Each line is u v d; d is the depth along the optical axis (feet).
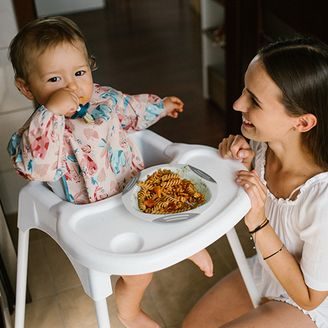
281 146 3.72
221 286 4.77
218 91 8.76
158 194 3.54
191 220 3.31
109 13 13.20
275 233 3.70
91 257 3.12
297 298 3.83
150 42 11.50
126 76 10.12
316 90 3.34
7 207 6.81
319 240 3.57
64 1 13.15
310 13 5.63
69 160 3.74
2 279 5.30
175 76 10.04
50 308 5.56
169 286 5.71
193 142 8.16
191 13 13.01
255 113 3.51
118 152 3.93
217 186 3.56
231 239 4.11
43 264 6.07
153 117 4.30
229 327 3.94
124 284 4.26
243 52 6.98
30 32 3.43
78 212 3.45
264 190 3.59
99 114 3.82
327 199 3.53
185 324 4.70
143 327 4.64
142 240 3.22
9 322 5.08
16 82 3.64
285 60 3.33
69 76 3.48
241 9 6.70
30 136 3.29
